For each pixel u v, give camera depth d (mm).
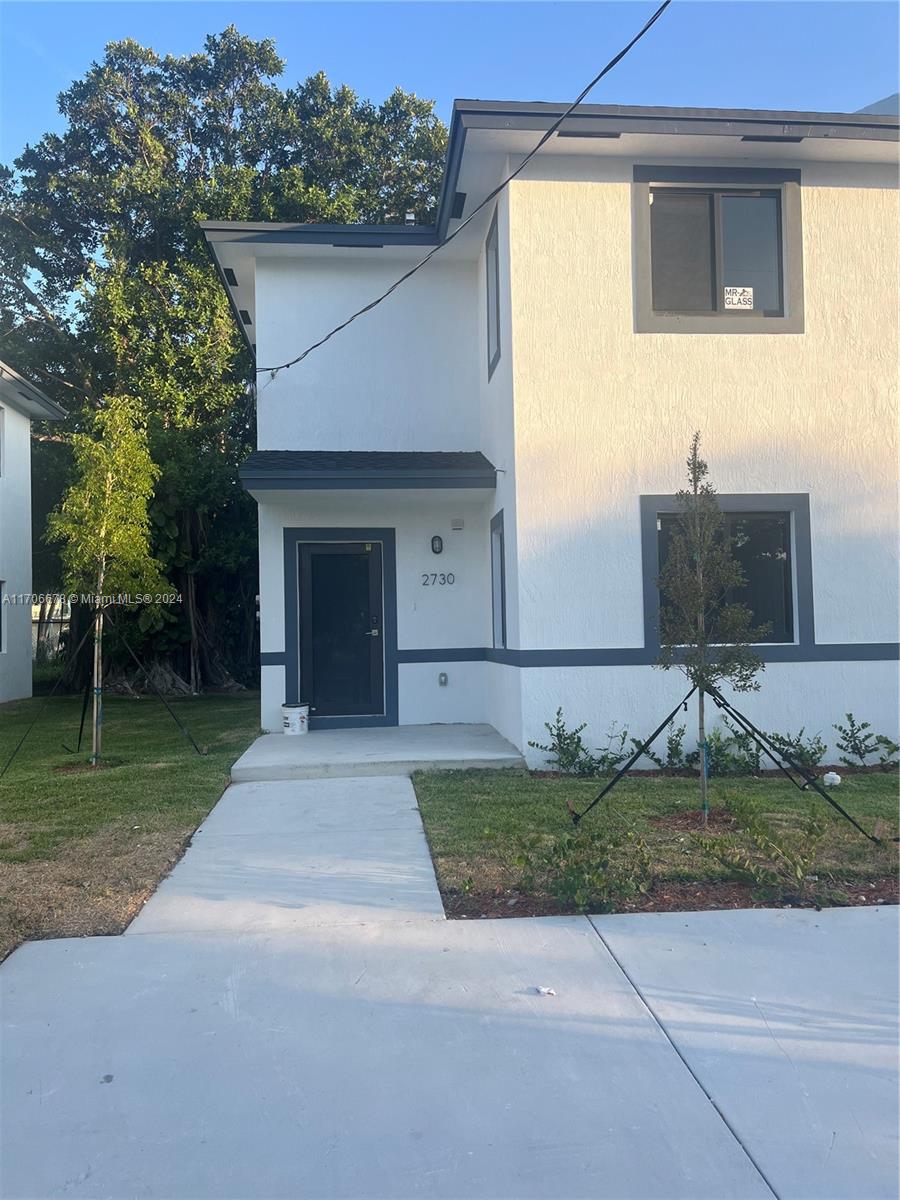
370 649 11234
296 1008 3920
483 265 10977
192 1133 3041
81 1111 3176
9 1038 3676
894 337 9117
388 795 7805
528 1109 3152
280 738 10297
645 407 8859
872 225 9125
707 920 4895
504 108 8133
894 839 6148
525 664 8719
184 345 22156
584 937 4676
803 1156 2896
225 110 26578
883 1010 3871
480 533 11242
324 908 5137
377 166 26203
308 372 11375
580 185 8844
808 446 9000
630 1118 3098
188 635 18938
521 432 8758
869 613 9023
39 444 20953
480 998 3994
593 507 8797
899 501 9094
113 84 25531
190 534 19094
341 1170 2848
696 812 6930
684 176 8930
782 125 8406
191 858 6102
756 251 9141
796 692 8898
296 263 11445
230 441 22844
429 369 11477
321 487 9852
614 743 8758
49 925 4910
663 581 6855
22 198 25016
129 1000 4008
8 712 15453
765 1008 3887
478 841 6254
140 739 11641
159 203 23531
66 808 7461
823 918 4914
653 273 9000
